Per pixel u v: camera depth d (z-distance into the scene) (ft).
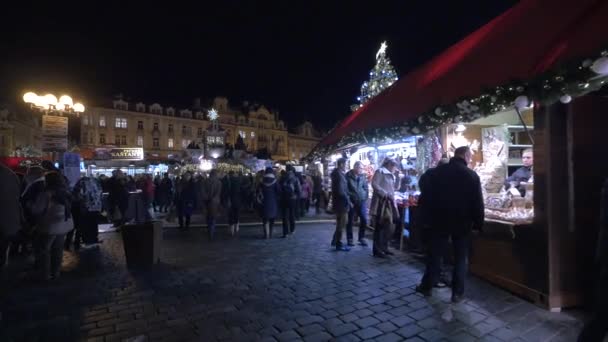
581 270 12.09
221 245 23.94
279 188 27.02
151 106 188.65
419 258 19.63
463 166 12.89
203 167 57.88
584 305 12.10
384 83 37.27
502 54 14.15
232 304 12.98
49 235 16.08
